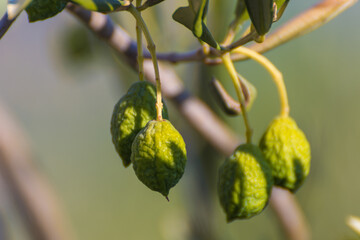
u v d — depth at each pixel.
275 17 0.30
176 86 0.43
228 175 0.32
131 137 0.31
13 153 0.47
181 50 0.46
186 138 0.47
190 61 0.34
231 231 0.50
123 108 0.31
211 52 0.32
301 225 0.45
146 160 0.30
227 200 0.32
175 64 0.35
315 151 0.47
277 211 0.44
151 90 0.31
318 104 0.48
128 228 0.93
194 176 0.48
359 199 0.48
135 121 0.31
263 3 0.29
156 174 0.30
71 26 0.49
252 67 0.50
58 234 0.48
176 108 0.43
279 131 0.33
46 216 0.48
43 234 0.48
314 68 0.49
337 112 0.49
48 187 0.49
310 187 0.46
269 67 0.33
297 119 0.48
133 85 0.31
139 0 0.30
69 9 0.36
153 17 0.45
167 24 0.45
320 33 0.50
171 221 0.50
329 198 0.48
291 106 0.49
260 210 0.32
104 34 0.36
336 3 0.33
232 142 0.44
